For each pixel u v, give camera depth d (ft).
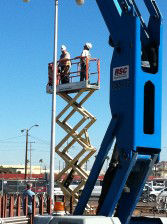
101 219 22.17
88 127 71.87
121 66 23.88
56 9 72.59
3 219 55.83
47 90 75.97
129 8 24.16
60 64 74.74
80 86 71.05
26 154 214.90
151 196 120.37
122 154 23.17
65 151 73.36
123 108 23.44
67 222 22.12
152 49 24.93
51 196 68.39
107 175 24.56
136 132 22.86
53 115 70.59
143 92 23.41
